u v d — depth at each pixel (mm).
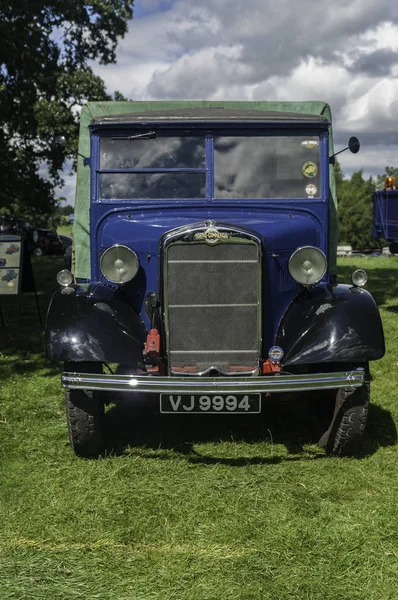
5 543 3215
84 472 4070
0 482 3934
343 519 3428
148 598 2744
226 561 3031
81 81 20375
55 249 30734
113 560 3057
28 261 8625
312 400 4707
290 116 4758
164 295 4070
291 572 2938
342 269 17828
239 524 3377
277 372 4023
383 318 9789
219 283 4059
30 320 9430
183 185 4727
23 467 4164
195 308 4074
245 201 4703
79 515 3502
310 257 4184
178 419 5109
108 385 3771
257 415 5203
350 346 3844
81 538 3268
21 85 19719
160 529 3350
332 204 5445
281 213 4723
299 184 4746
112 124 4684
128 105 5695
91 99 20750
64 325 3945
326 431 4398
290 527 3340
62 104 20656
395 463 4199
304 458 4305
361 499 3689
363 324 3959
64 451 4422
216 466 4145
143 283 4461
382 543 3191
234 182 4723
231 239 4027
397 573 2930
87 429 4102
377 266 19141
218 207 4699
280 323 4469
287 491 3777
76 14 20500
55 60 21516
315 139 4766
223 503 3619
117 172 4723
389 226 9672
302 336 4020
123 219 4641
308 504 3598
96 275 4777
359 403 4090
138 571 2957
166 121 4684
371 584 2846
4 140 21953
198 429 4879
